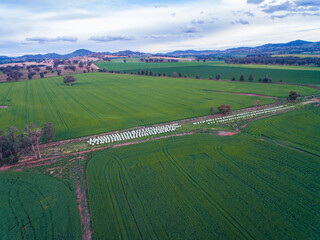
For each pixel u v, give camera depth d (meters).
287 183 35.53
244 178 37.09
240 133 56.41
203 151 46.84
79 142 54.22
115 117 73.31
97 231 27.14
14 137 45.03
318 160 42.16
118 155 46.12
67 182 37.34
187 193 33.62
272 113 72.69
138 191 34.38
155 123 66.81
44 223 28.80
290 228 26.98
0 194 34.59
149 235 26.38
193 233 26.45
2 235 27.11
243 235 26.16
